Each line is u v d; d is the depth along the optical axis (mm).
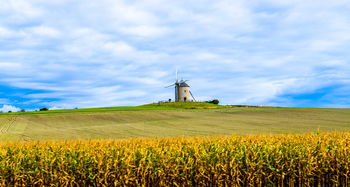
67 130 42250
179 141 14430
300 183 12055
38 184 10945
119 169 11148
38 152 11898
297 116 61594
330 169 12391
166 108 88500
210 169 11531
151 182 11438
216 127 44938
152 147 12609
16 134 37812
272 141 14172
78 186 10938
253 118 59094
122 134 37406
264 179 11836
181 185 11469
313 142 13500
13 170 10820
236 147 12492
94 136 35469
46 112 71250
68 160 11125
